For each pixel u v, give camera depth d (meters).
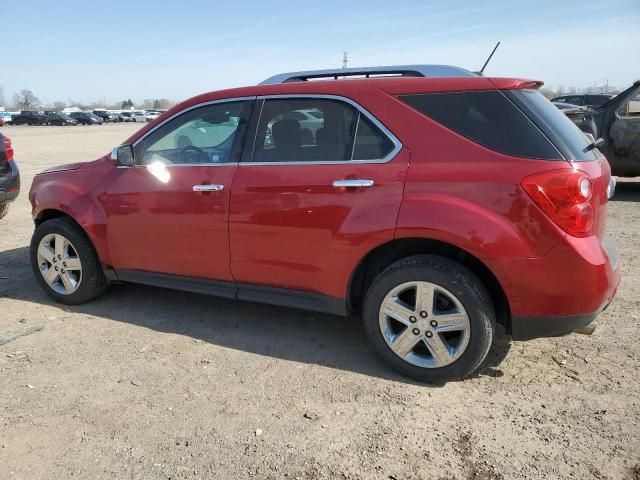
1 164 7.34
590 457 2.58
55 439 2.78
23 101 127.12
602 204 3.12
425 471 2.51
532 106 3.07
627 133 8.38
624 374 3.32
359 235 3.23
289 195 3.46
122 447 2.71
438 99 3.20
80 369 3.49
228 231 3.72
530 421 2.87
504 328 3.29
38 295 4.86
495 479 2.45
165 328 4.14
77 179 4.47
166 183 3.96
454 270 3.08
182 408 3.04
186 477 2.50
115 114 77.62
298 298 3.64
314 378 3.36
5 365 3.54
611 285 3.01
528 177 2.89
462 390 3.19
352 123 3.37
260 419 2.93
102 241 4.31
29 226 7.58
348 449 2.68
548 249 2.89
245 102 3.78
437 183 3.07
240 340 3.93
